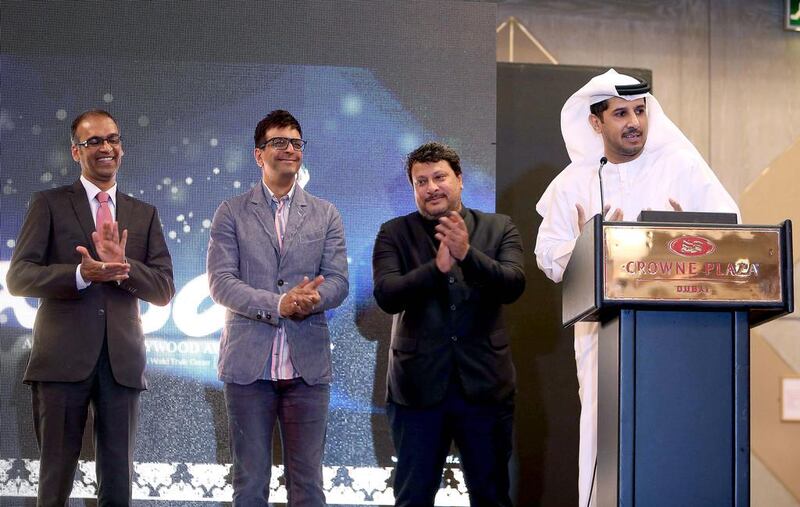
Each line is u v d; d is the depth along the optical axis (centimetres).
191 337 434
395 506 356
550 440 456
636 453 226
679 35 543
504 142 477
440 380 353
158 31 454
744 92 543
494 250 370
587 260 236
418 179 376
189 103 451
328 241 384
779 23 546
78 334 365
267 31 457
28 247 375
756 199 538
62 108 446
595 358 358
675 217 237
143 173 445
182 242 442
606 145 366
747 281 226
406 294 351
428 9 464
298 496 356
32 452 424
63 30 451
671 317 230
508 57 537
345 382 436
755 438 516
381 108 457
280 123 387
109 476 362
